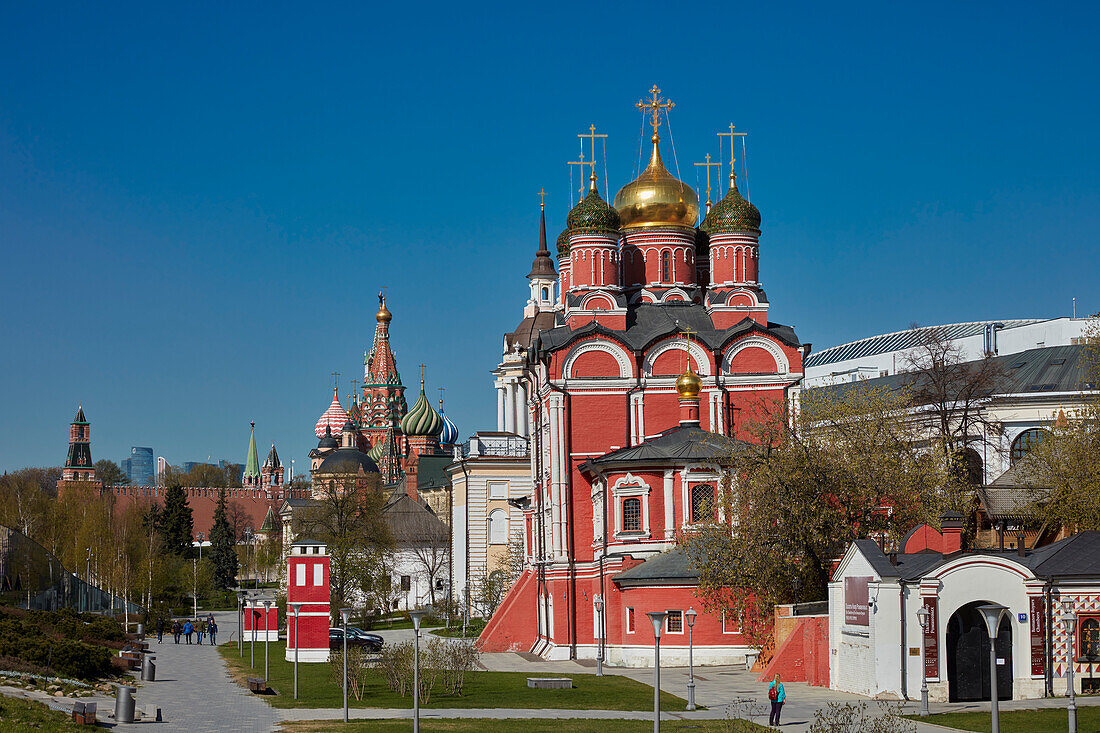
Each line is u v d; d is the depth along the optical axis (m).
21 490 153.50
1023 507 70.81
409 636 100.25
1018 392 95.69
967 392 85.31
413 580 139.38
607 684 59.06
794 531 59.94
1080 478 64.25
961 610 49.53
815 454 61.66
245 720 44.06
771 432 65.06
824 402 68.56
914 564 50.00
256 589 197.62
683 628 67.50
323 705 49.75
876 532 61.88
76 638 74.38
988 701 48.22
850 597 51.53
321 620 72.44
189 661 74.19
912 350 128.25
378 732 40.81
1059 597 49.53
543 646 78.94
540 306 134.25
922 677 48.03
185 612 139.50
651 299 86.81
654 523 72.25
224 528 198.75
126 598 123.25
